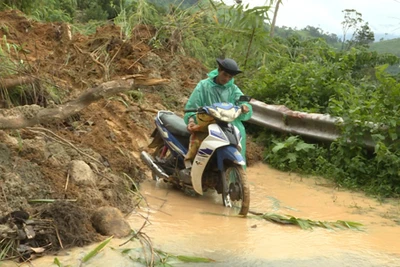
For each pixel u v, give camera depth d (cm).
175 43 1195
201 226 568
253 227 574
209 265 466
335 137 842
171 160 727
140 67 1010
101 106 844
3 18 1043
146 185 720
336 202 695
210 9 1246
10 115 562
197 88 700
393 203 702
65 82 834
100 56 986
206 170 669
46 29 1059
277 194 720
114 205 591
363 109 814
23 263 441
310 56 1310
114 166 698
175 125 713
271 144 938
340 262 489
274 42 1291
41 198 533
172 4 1263
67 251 467
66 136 697
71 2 1742
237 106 664
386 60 1277
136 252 477
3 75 687
